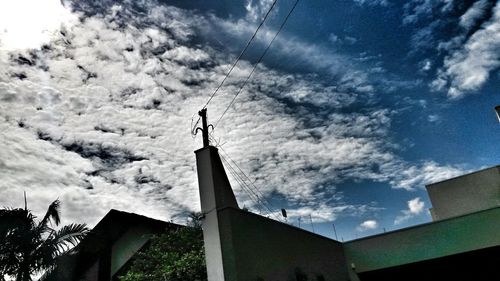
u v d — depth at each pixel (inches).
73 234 406.0
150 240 490.9
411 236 439.5
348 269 453.1
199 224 432.8
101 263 491.2
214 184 297.6
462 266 465.1
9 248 358.6
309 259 370.0
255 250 292.7
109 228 516.7
